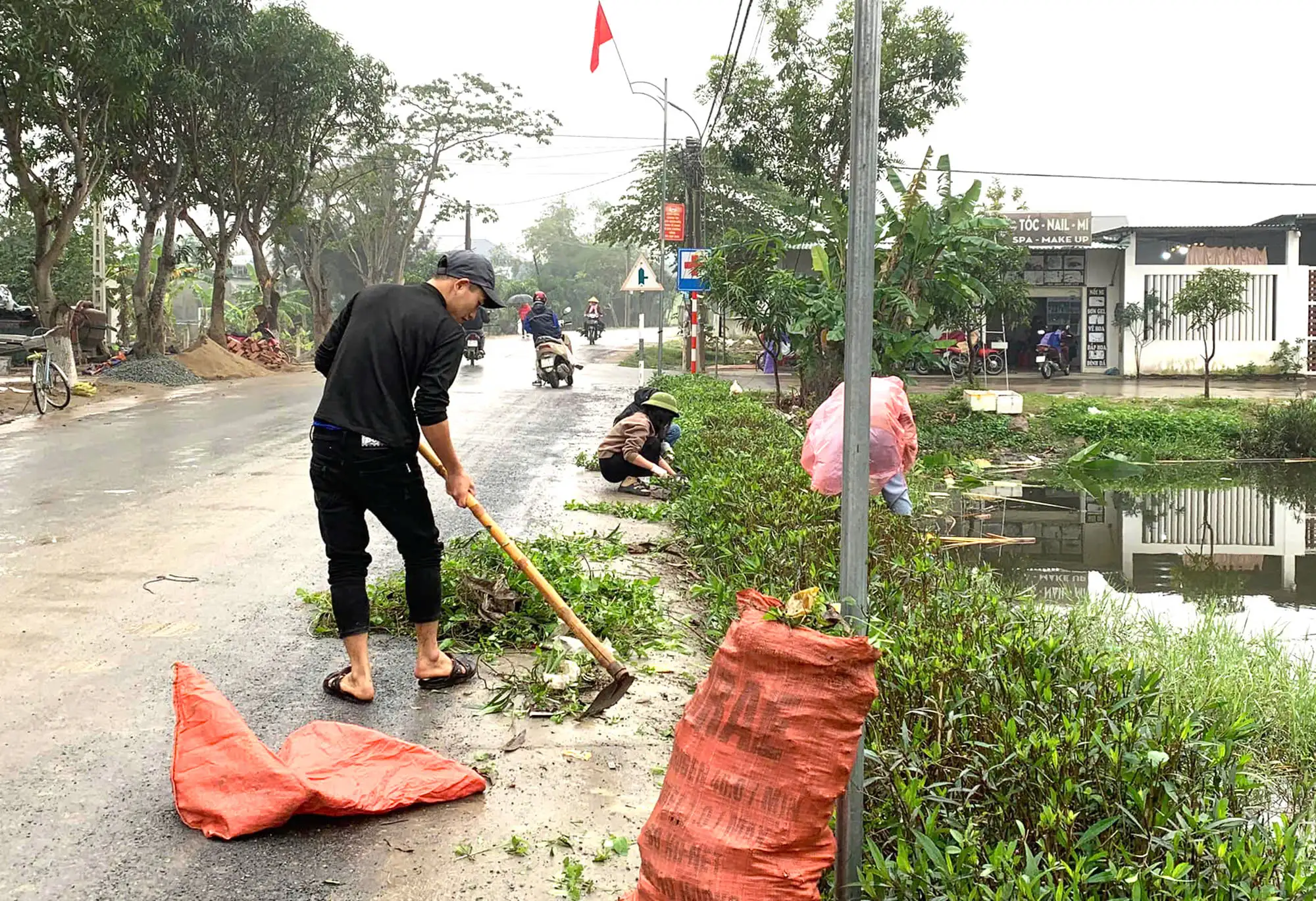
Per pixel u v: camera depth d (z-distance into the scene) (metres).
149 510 7.96
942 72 24.53
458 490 4.16
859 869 2.62
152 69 17.98
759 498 7.62
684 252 22.12
